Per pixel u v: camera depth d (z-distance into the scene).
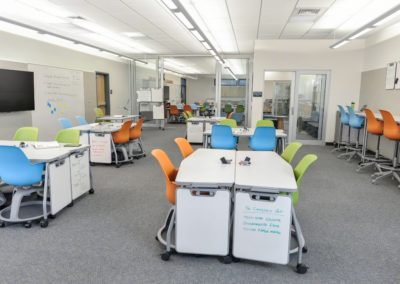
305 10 5.75
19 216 3.45
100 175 5.29
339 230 3.20
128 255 2.68
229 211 2.45
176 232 2.54
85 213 3.60
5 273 2.39
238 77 18.88
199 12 5.88
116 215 3.55
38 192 3.82
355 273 2.44
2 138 6.48
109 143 5.83
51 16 6.19
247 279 2.36
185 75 21.52
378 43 7.33
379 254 2.73
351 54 8.36
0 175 3.16
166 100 14.97
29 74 7.02
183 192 2.46
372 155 7.04
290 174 2.63
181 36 8.26
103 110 11.20
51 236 3.01
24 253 2.69
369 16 6.03
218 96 11.65
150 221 3.39
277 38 8.45
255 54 8.66
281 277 2.39
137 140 6.97
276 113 9.65
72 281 2.30
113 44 9.55
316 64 8.52
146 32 7.73
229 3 5.33
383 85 7.01
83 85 9.35
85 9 5.68
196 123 8.55
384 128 4.93
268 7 5.55
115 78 11.70
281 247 2.39
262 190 2.33
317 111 8.82
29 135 4.52
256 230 2.41
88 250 2.76
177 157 6.81
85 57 9.59
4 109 6.38
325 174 5.48
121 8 5.61
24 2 5.28
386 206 3.90
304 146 8.55
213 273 2.43
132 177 5.18
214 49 7.98
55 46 8.13
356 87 8.46
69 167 3.66
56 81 8.08
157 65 12.06
